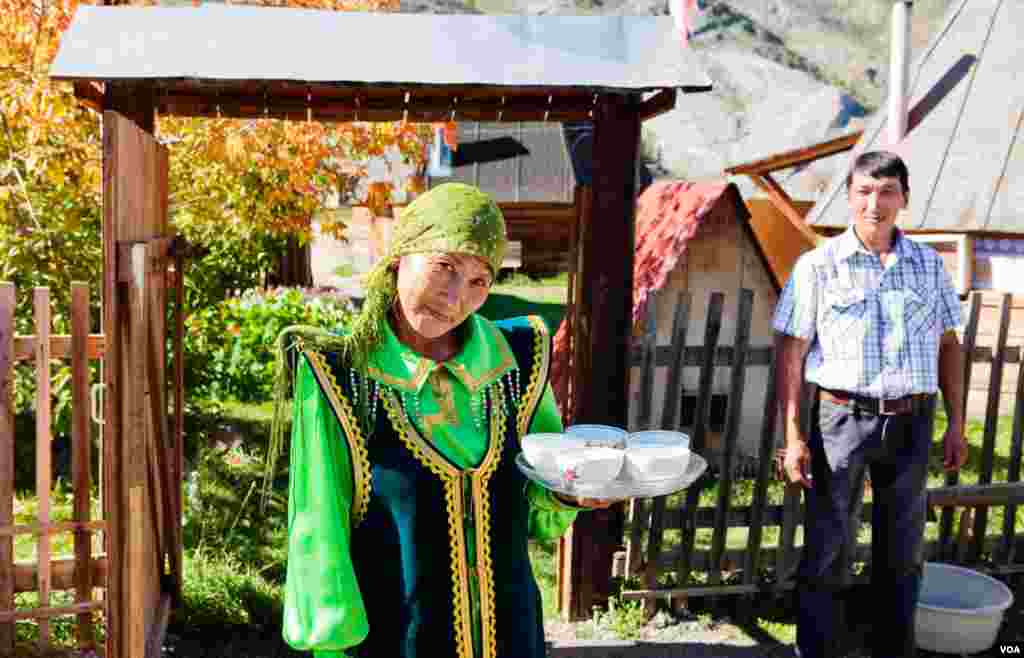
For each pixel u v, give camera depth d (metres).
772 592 4.40
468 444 1.75
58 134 5.51
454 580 1.69
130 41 3.51
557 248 20.83
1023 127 9.55
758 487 4.35
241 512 5.42
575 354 4.14
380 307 1.70
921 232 9.72
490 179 20.59
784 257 12.20
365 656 1.69
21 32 5.47
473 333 1.78
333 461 1.67
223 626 4.07
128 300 3.00
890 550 3.59
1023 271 8.93
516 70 3.57
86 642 3.62
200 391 7.86
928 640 4.00
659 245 7.12
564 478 1.73
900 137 10.52
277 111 4.16
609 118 3.97
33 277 5.52
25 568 3.60
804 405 4.29
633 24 3.92
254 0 6.27
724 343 7.00
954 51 10.93
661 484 1.77
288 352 1.70
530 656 1.76
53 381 5.84
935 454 7.33
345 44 3.63
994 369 4.57
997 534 4.90
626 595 4.27
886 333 3.39
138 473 3.06
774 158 11.06
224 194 6.82
